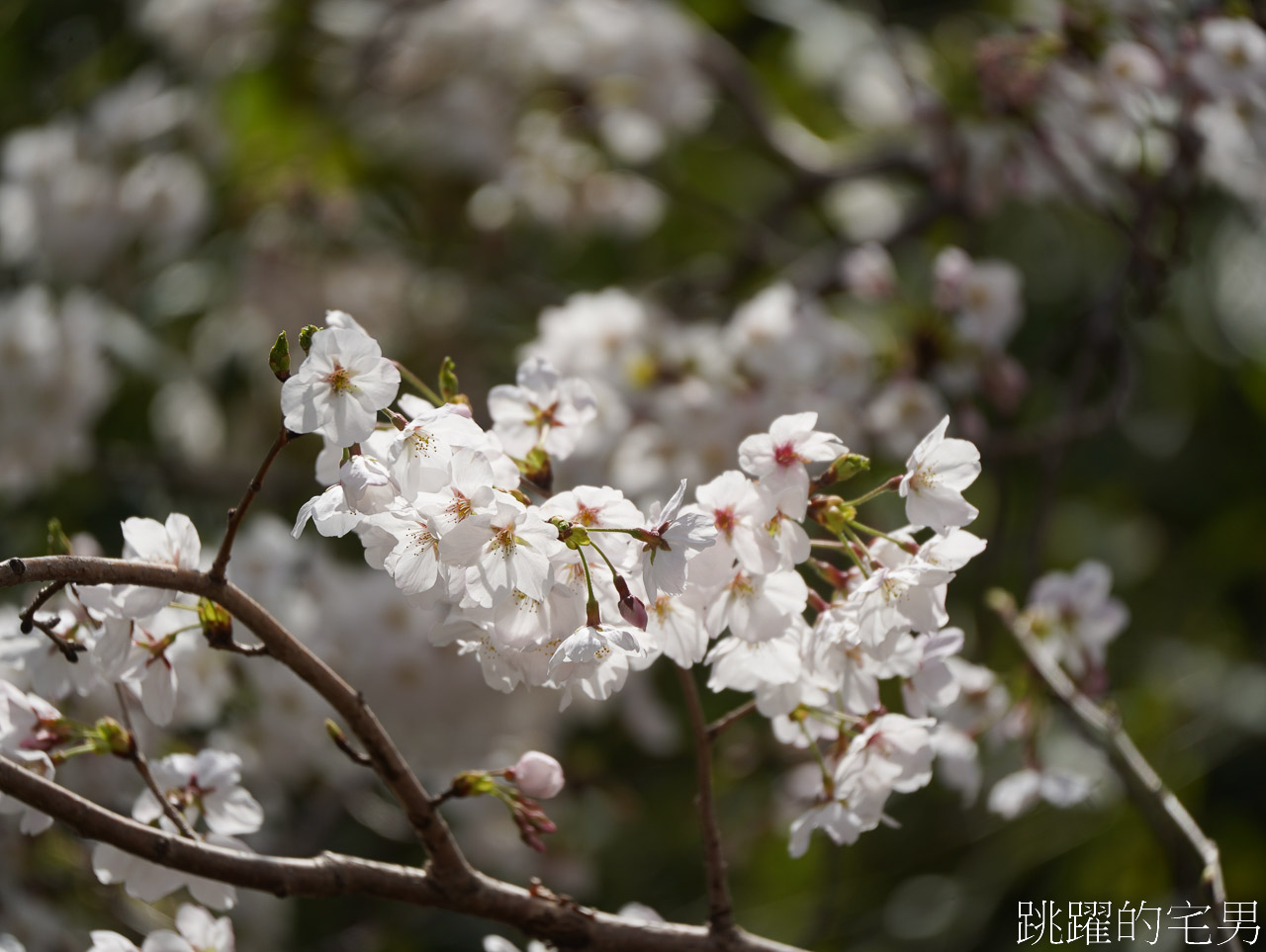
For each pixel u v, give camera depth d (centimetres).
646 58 226
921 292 222
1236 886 207
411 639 169
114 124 212
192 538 121
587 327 170
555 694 191
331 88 237
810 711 124
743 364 167
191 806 126
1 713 123
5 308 183
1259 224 234
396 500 116
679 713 212
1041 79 168
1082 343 200
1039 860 210
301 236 227
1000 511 172
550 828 122
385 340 233
